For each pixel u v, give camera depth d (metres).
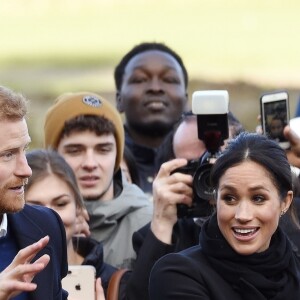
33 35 91.81
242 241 12.70
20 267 10.88
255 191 12.72
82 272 14.40
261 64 65.44
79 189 15.96
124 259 16.31
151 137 20.92
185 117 15.99
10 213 12.12
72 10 102.50
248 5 94.00
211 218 13.08
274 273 12.75
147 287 14.38
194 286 12.72
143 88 20.91
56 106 16.97
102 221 16.48
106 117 16.73
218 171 12.89
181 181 14.70
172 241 14.65
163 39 82.56
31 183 15.28
